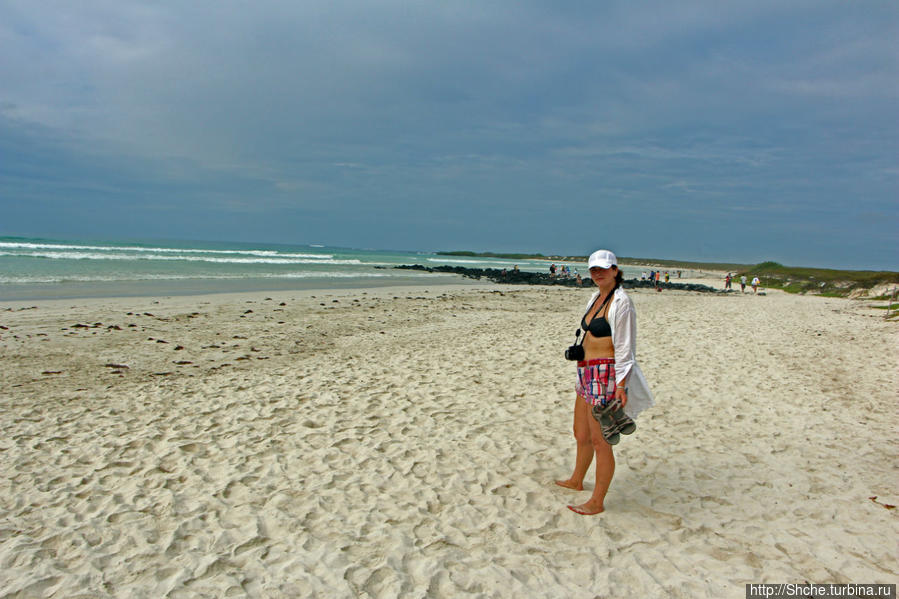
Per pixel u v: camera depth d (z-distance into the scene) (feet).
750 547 10.82
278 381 24.23
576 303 72.18
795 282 156.66
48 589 9.46
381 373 25.82
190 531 11.43
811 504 12.61
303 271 118.52
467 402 20.99
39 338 32.96
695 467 14.85
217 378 24.89
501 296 79.66
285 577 9.81
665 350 31.96
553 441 16.87
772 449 16.20
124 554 10.57
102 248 147.43
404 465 14.94
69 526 11.62
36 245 147.02
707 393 22.36
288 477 14.14
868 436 17.35
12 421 18.57
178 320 42.11
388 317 48.19
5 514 12.16
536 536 11.28
